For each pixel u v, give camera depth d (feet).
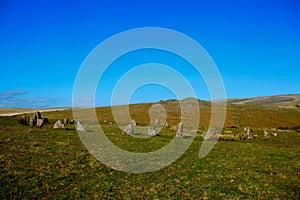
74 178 81.92
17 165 86.79
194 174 92.02
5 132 134.41
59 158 98.43
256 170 98.48
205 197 73.31
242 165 104.32
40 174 81.66
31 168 85.66
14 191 69.15
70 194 70.79
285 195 76.54
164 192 75.66
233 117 325.42
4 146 106.63
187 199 71.72
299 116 387.55
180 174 91.66
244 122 310.65
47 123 189.78
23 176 78.74
